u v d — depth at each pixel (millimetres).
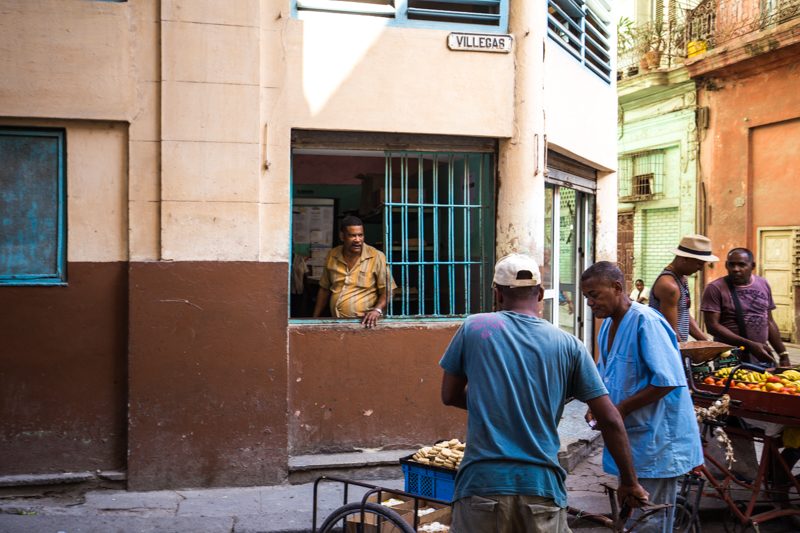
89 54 5469
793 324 14758
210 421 5691
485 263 6543
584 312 9000
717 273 16516
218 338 5695
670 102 17844
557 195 7840
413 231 6785
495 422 2883
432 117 6176
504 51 6305
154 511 5215
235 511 5234
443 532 3848
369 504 3527
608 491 3523
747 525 4836
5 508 5211
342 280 6234
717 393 5195
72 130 5527
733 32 16094
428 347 6230
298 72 5898
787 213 14945
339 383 6059
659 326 3854
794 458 5320
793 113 14734
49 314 5531
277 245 5816
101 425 5625
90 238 5570
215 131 5664
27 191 5527
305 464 5844
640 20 19219
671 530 3904
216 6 5645
